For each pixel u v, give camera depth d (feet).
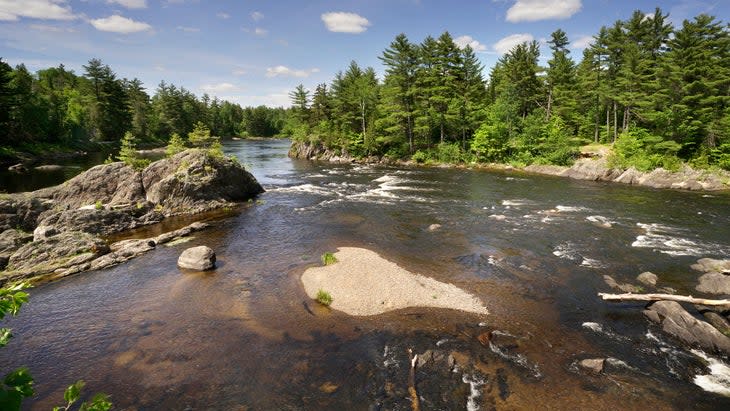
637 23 202.08
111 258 75.15
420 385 40.50
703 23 175.94
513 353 45.68
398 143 255.91
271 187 154.71
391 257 76.69
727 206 115.65
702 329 46.98
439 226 96.68
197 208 117.91
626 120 204.03
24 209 98.48
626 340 48.34
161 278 67.87
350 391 39.91
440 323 52.29
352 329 51.13
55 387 41.11
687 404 37.88
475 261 74.08
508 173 190.19
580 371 42.50
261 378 42.04
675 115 171.63
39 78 418.51
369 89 273.33
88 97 303.68
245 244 85.81
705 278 62.13
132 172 120.37
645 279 63.82
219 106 576.20
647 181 153.89
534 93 242.17
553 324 52.01
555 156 196.85
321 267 70.95
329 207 119.75
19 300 11.80
